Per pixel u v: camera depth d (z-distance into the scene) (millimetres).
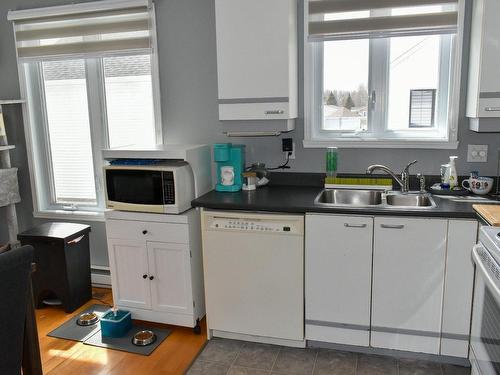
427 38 2883
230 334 2877
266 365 2602
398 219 2418
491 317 1755
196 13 3215
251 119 2883
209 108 3314
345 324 2619
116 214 2941
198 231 2932
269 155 3238
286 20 2705
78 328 3070
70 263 3277
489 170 2863
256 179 3098
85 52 3424
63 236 3227
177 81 3344
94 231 3773
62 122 3740
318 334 2680
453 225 2357
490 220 2027
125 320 2971
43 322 3174
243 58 2812
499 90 2461
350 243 2512
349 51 3016
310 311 2658
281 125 2867
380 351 2672
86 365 2637
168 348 2801
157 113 3412
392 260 2471
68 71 3639
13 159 3871
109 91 3541
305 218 2561
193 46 3262
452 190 2752
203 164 3098
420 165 2977
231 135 3156
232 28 2801
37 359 1934
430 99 2936
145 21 3258
